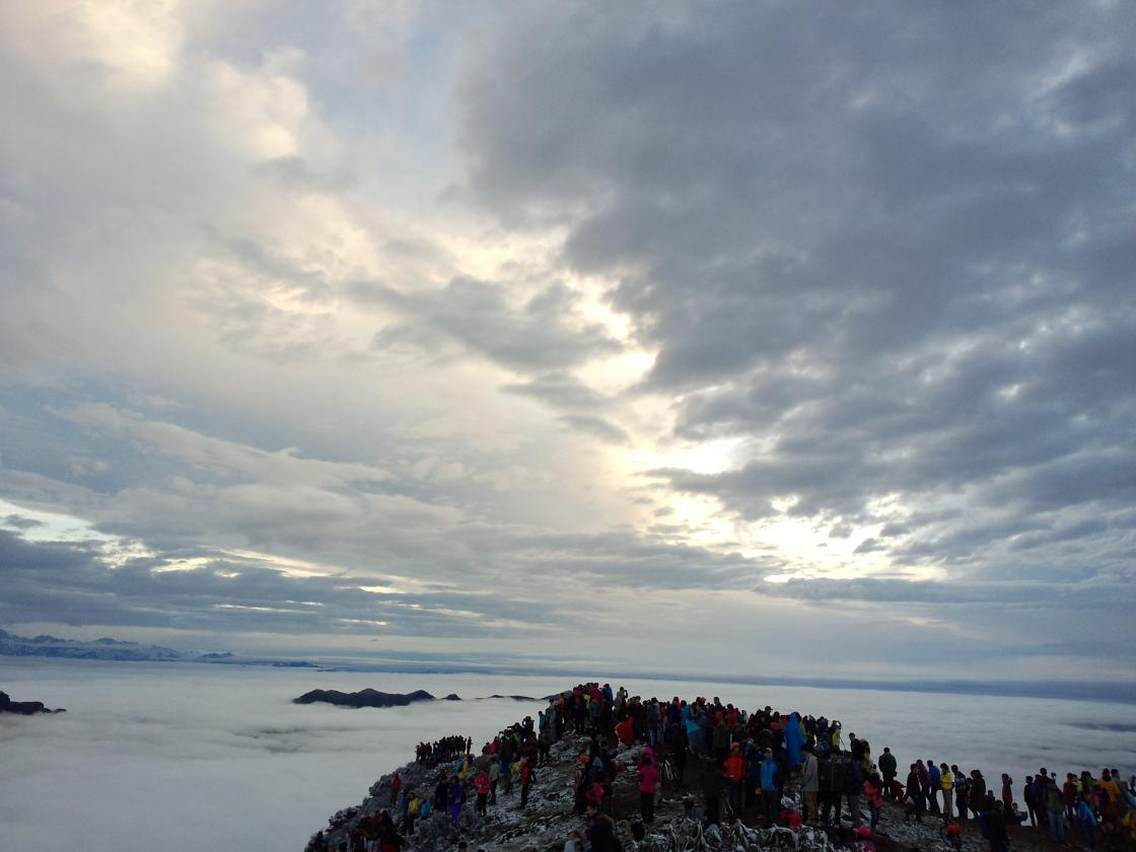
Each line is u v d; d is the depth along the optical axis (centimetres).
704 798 2617
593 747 3178
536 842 2972
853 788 2708
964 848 2822
